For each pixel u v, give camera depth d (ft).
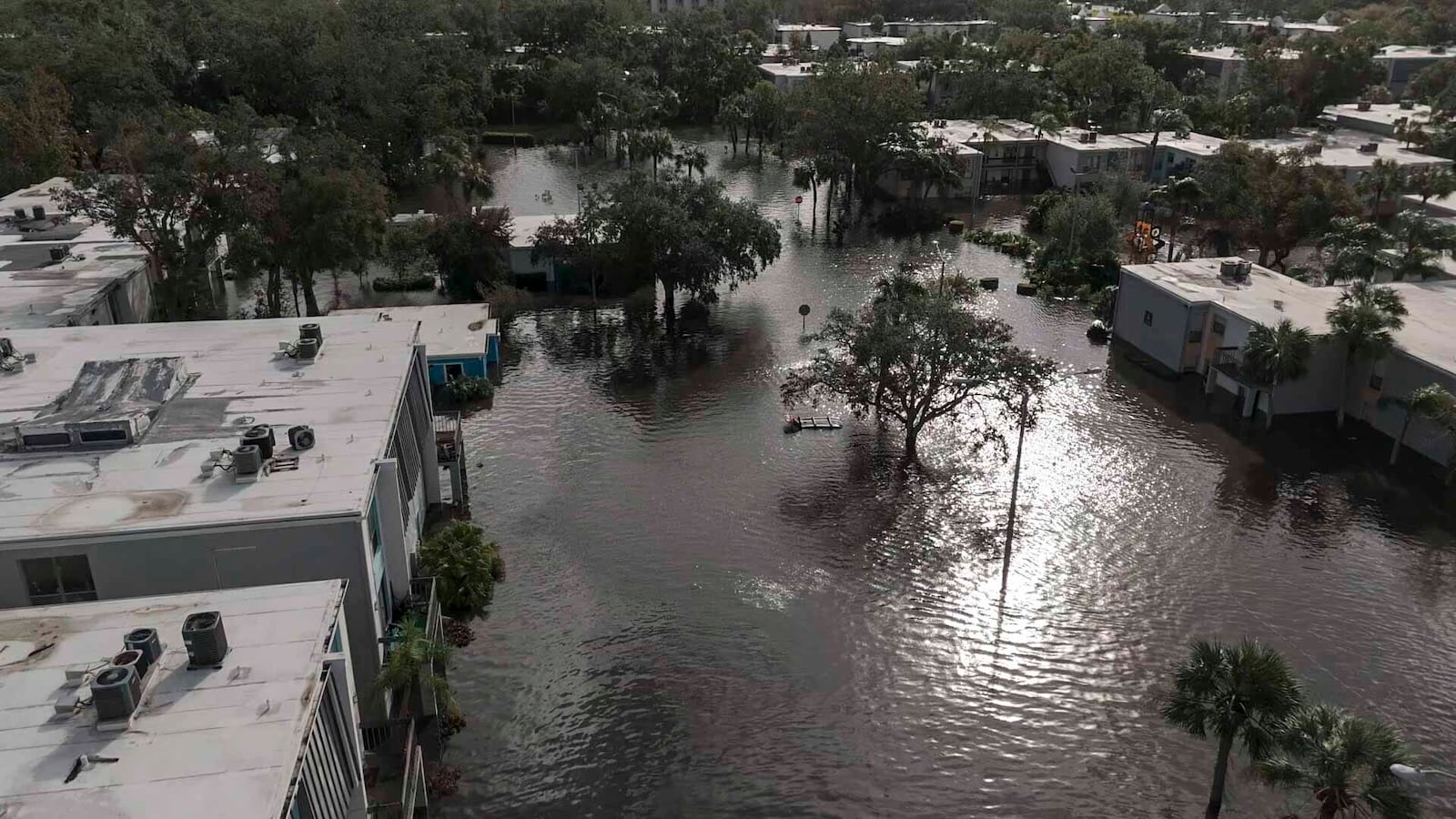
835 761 107.55
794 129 384.68
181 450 107.86
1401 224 237.45
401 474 121.70
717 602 132.67
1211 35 611.47
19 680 70.49
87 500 96.58
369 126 340.80
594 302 245.04
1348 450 174.29
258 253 198.39
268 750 64.59
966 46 490.08
